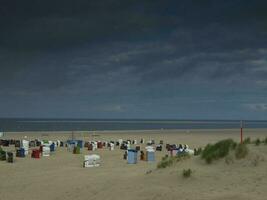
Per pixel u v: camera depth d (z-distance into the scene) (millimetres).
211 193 12273
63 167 29422
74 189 16312
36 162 33594
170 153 42781
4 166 30234
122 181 15945
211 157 15234
